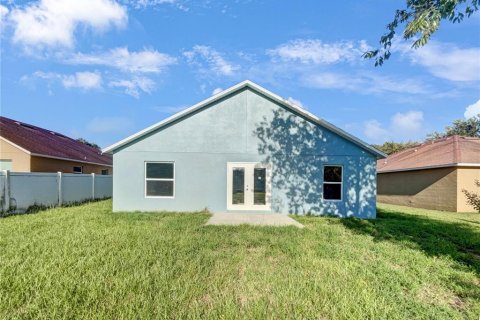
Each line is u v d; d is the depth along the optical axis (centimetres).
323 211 1254
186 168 1267
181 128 1272
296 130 1274
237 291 418
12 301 366
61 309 352
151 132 1266
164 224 908
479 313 376
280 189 1266
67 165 2022
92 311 346
